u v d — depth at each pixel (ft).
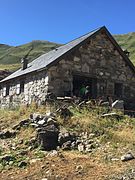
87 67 90.89
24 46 489.26
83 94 89.25
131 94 99.71
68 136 51.13
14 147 50.60
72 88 86.79
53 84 83.51
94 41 93.40
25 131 55.77
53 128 52.24
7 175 41.19
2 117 67.92
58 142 50.44
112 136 52.90
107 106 74.95
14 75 105.50
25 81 94.32
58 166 42.19
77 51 89.51
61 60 85.87
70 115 61.52
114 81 96.22
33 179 38.88
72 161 43.83
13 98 101.09
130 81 100.07
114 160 43.27
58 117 59.26
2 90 110.11
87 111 67.92
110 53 96.63
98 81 93.15
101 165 41.88
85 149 48.47
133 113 78.43
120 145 49.52
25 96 93.25
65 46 99.91
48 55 103.40
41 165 43.04
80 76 90.48
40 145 49.83
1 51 493.36
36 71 86.89
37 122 56.75
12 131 56.34
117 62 97.81
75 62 88.63
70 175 39.01
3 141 53.62
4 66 251.39
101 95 92.94
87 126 56.65
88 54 91.66
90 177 37.99
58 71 84.94
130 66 100.27
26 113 66.59
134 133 56.24
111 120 63.62
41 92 85.05
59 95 83.97
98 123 59.93
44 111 66.08
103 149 47.91
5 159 45.55
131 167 40.01
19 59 382.01
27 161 44.91
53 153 46.96
